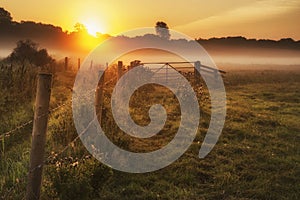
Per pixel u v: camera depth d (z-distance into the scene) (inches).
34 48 1277.1
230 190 264.8
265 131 447.5
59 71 1080.2
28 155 295.3
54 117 429.4
